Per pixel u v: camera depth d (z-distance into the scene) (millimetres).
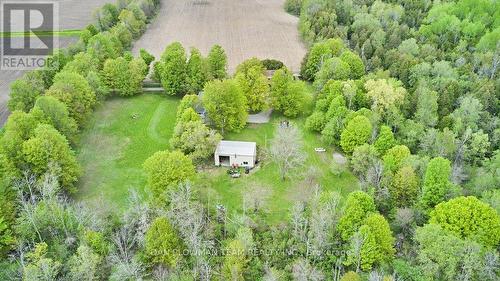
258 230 87125
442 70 130500
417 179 90000
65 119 107375
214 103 113938
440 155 99312
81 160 108875
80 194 98062
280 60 161750
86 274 73500
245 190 99188
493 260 71750
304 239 82500
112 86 134000
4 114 126875
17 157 91875
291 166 101062
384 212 89875
